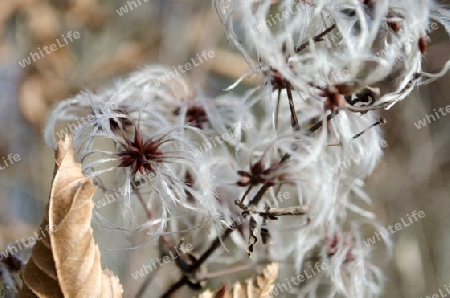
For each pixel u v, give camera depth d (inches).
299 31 11.3
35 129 17.1
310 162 11.2
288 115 12.2
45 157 18.0
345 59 10.9
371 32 10.9
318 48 11.2
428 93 21.8
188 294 13.0
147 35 18.2
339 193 11.6
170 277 13.2
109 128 11.6
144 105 11.7
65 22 17.7
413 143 22.0
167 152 11.6
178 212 12.1
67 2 17.5
